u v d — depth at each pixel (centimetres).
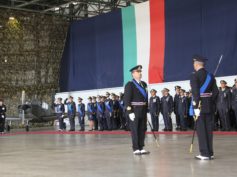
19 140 1402
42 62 2608
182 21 1984
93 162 681
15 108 2511
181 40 1984
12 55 2516
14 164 692
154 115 1678
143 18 2166
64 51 2659
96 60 2425
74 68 2573
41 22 2603
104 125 1956
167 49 2044
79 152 877
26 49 2559
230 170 545
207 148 671
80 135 1606
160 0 2084
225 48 1803
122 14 2275
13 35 2517
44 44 2611
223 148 857
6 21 2497
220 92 1510
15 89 2517
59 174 557
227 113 1490
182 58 1977
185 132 1475
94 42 2442
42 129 2381
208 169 557
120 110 1892
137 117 784
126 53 2244
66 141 1256
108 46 2353
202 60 689
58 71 2667
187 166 592
